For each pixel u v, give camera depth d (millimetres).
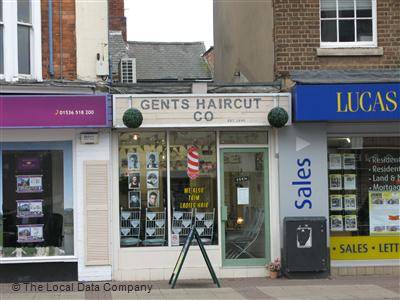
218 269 10594
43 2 10297
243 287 9664
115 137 10492
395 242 11031
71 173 10367
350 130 10828
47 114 9844
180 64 22641
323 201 10562
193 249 10570
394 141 11078
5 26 9969
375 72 10742
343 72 10719
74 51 10375
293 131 10578
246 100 10359
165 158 10688
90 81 10297
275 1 10867
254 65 12742
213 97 10320
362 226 11008
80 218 10242
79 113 9930
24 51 10195
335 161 11008
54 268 10203
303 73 10672
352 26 11086
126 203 10578
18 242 10258
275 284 9938
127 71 16609
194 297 8859
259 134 10805
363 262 10945
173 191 10695
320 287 9625
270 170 10719
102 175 10281
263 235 10766
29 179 10328
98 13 10477
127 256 10438
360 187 11039
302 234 10266
